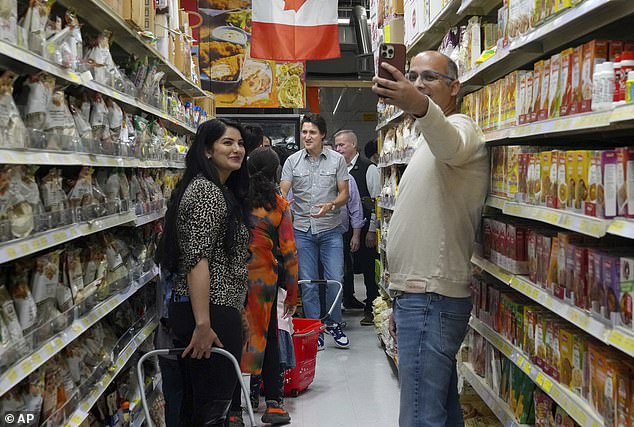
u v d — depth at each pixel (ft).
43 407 6.53
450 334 7.79
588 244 6.17
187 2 25.55
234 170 9.45
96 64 8.25
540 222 8.24
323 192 18.26
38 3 6.28
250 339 11.68
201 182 8.38
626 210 5.05
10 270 6.29
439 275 7.73
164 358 9.42
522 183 7.31
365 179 22.31
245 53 25.63
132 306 10.72
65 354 7.47
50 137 6.45
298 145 26.11
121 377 9.98
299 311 19.98
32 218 6.01
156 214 11.59
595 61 5.52
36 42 6.18
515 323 7.96
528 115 7.08
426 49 14.34
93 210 7.88
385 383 15.01
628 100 4.83
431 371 7.71
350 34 34.24
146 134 10.80
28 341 5.84
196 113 17.11
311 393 14.34
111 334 9.23
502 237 8.21
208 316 8.10
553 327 6.76
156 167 11.59
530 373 7.15
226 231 8.42
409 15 14.30
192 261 8.05
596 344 5.97
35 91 6.37
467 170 7.79
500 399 8.60
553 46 7.29
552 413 7.11
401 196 8.15
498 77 9.89
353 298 24.32
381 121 19.61
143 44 10.44
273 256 11.96
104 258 8.50
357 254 22.99
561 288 6.39
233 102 25.73
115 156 8.75
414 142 13.17
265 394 12.51
